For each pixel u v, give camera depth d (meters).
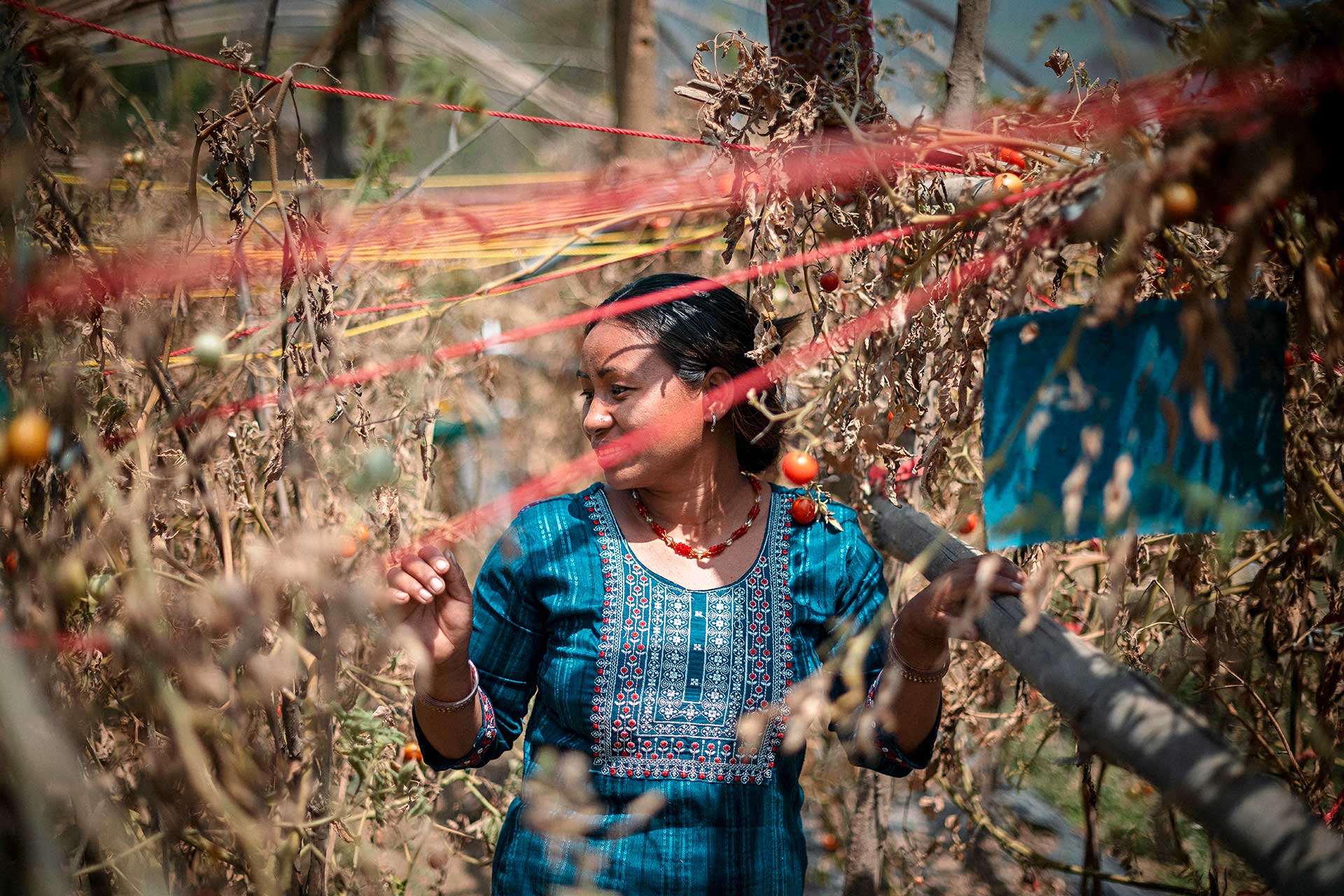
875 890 2.38
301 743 1.43
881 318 1.27
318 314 1.26
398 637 0.90
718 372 1.37
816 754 2.47
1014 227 1.07
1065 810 2.78
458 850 2.38
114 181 1.46
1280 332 1.02
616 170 2.12
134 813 1.20
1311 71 0.81
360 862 1.58
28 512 1.04
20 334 0.94
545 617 1.40
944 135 1.29
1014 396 1.02
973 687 2.17
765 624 1.37
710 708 1.33
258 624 0.79
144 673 0.79
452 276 1.86
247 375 1.73
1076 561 1.19
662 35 3.91
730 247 1.49
